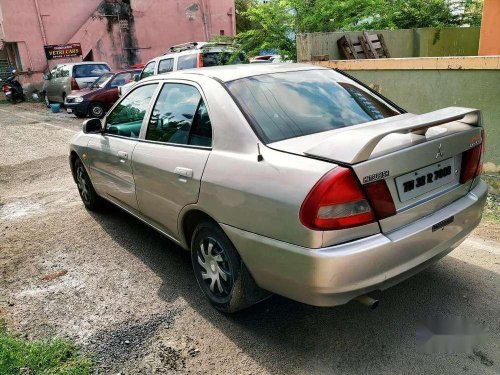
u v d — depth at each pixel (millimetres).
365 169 2238
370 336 2811
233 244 2732
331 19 8961
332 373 2521
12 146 9992
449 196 2732
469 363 2539
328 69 3672
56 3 20812
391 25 8914
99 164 4535
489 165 5148
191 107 3244
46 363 2736
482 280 3340
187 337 2922
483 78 4996
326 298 2309
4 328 3127
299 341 2811
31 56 20844
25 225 5129
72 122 13516
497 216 4453
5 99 22875
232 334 2920
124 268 3924
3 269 4055
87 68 16375
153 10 21594
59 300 3467
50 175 7363
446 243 2699
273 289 2594
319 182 2227
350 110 3156
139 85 4109
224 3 23125
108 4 20719
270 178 2457
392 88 5875
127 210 4305
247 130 2752
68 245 4488
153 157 3459
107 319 3176
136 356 2775
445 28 8859
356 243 2271
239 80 3139
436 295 3184
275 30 9133
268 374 2551
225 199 2709
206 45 10648
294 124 2855
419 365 2541
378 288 2412
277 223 2395
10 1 19969
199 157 2975
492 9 6082
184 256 4102
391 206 2371
